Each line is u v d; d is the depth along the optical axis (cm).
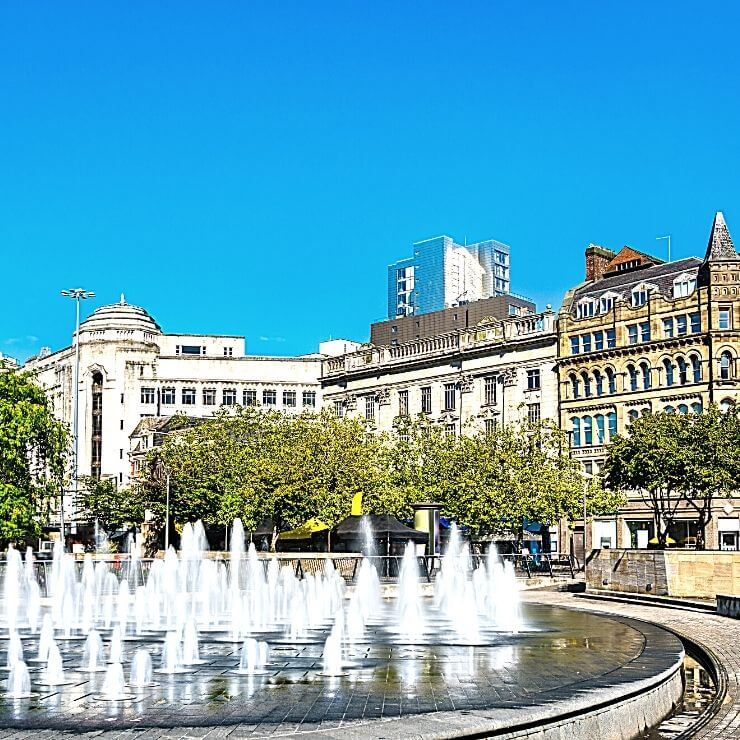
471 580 5112
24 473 5353
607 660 2030
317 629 2800
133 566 4334
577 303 8538
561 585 5278
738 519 7412
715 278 7556
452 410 9300
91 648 2080
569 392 8388
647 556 4438
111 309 12119
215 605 3744
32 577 4184
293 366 11444
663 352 7800
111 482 10031
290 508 6569
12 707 1498
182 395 11406
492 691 1617
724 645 2592
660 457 5962
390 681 1744
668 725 1655
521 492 6388
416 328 11225
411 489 6600
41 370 12350
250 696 1586
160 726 1326
